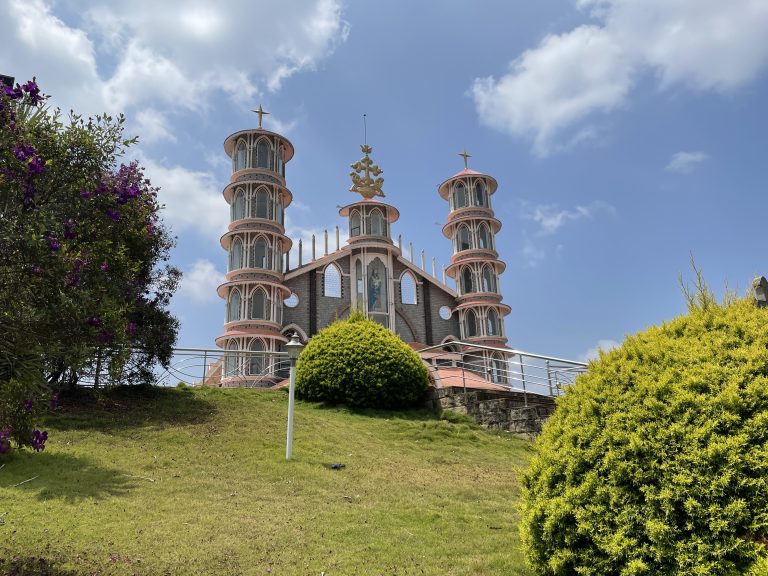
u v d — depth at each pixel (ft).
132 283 40.50
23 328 21.83
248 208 112.68
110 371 26.78
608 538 18.89
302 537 28.60
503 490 39.91
